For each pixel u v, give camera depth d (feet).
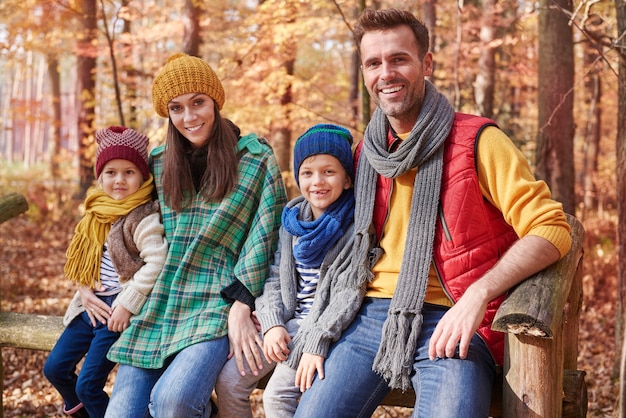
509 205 6.87
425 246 7.10
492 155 6.99
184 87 8.33
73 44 32.96
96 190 8.92
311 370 7.21
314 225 7.79
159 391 7.53
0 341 9.62
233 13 26.30
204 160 8.73
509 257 6.65
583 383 7.41
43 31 29.78
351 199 7.97
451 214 7.10
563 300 6.35
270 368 8.01
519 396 6.46
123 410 7.95
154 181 9.01
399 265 7.41
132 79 30.42
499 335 7.04
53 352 8.88
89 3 27.48
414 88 7.26
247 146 8.80
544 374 6.36
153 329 8.37
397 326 7.02
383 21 7.22
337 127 7.99
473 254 7.09
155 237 8.60
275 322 7.70
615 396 15.83
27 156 98.12
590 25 19.83
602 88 37.55
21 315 9.87
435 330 6.65
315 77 25.25
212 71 8.57
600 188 40.42
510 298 6.40
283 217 8.18
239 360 7.86
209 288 8.41
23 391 15.52
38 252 31.58
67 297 24.22
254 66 22.22
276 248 8.56
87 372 8.49
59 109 56.29
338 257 7.70
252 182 8.61
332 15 23.29
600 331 21.62
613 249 30.09
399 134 7.54
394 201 7.47
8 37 29.66
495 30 23.97
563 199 20.81
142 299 8.46
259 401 15.52
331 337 7.29
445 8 28.17
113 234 8.65
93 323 8.66
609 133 46.88
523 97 32.71
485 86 26.45
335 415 6.94
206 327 8.07
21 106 44.04
